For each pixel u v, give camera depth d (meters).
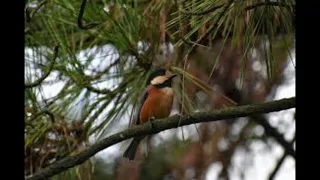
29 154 6.12
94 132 5.95
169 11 5.66
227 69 7.64
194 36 5.46
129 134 4.97
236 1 4.55
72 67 5.86
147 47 5.97
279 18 5.02
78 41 6.41
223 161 8.51
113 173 8.95
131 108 6.07
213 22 4.64
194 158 8.57
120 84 6.03
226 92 7.75
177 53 5.96
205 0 4.54
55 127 5.89
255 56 7.66
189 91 6.22
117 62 6.13
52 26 5.86
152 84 6.29
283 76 8.34
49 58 5.94
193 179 8.62
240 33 4.95
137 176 8.83
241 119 8.75
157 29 5.80
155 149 9.07
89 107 5.97
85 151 4.92
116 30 5.82
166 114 6.46
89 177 6.00
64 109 5.91
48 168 4.86
